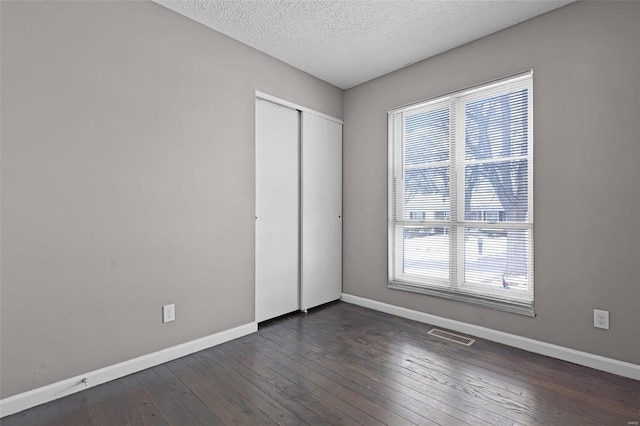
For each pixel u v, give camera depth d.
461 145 2.92
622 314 2.08
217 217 2.62
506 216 2.65
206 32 2.56
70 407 1.77
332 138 3.74
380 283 3.51
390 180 3.42
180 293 2.40
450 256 2.98
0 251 1.68
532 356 2.37
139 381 2.04
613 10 2.10
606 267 2.14
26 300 1.76
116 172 2.08
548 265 2.38
